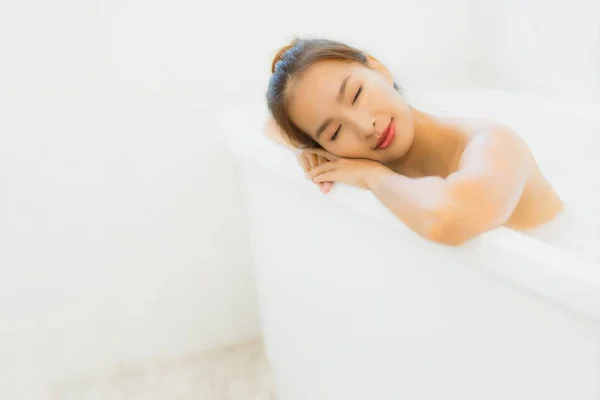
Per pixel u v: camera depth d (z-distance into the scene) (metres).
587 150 0.89
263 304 1.04
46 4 0.88
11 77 0.90
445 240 0.51
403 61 1.17
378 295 0.66
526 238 0.48
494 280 0.49
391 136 0.66
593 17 0.95
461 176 0.55
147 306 1.15
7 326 1.07
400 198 0.55
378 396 0.73
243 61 1.03
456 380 0.59
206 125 1.04
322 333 0.82
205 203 1.10
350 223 0.66
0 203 0.97
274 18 1.03
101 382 1.15
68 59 0.92
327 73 0.66
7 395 1.11
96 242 1.06
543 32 1.07
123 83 0.96
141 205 1.05
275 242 0.88
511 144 0.62
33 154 0.95
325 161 0.69
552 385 0.48
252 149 0.81
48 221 1.01
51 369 1.13
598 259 0.76
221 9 0.98
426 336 0.60
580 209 0.85
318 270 0.77
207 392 1.10
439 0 1.14
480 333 0.53
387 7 1.11
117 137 0.99
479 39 1.22
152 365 1.19
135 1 0.93
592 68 0.96
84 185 1.00
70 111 0.95
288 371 1.00
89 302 1.10
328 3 1.06
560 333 0.45
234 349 1.23
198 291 1.17
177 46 0.98
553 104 0.94
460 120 0.72
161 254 1.11
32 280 1.05
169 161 1.04
